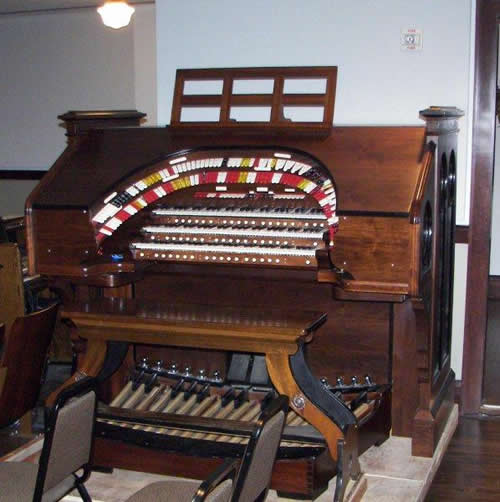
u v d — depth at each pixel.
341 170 3.30
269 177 3.49
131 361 3.90
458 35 4.01
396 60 4.09
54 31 8.09
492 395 4.54
